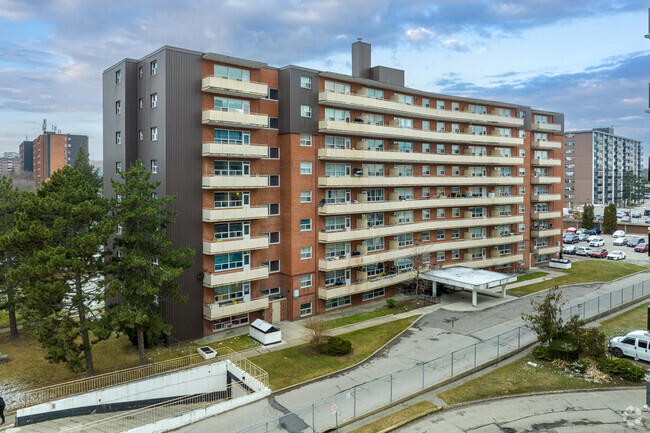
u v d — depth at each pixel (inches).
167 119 1387.8
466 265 2210.9
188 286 1435.8
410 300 1934.1
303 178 1679.4
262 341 1413.6
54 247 1112.2
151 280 1188.5
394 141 2018.9
